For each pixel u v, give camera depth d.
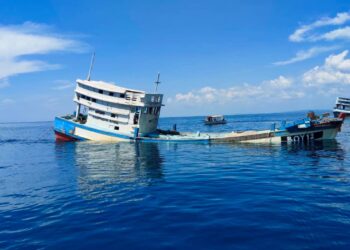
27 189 18.02
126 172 22.38
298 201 13.70
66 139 48.97
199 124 132.12
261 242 9.52
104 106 45.19
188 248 9.27
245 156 29.75
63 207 13.91
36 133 99.06
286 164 24.23
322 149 32.84
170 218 11.95
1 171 25.45
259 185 17.25
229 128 90.50
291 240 9.60
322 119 39.31
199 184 17.92
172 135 46.47
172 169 23.44
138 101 43.66
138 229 10.92
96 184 18.48
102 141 45.59
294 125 38.22
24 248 9.70
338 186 16.38
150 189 16.81
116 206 13.74
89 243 9.88
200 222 11.41
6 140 66.62
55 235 10.66
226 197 14.83
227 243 9.53
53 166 26.58
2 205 14.70
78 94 47.41
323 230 10.29
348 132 56.69
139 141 44.00
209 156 30.59
